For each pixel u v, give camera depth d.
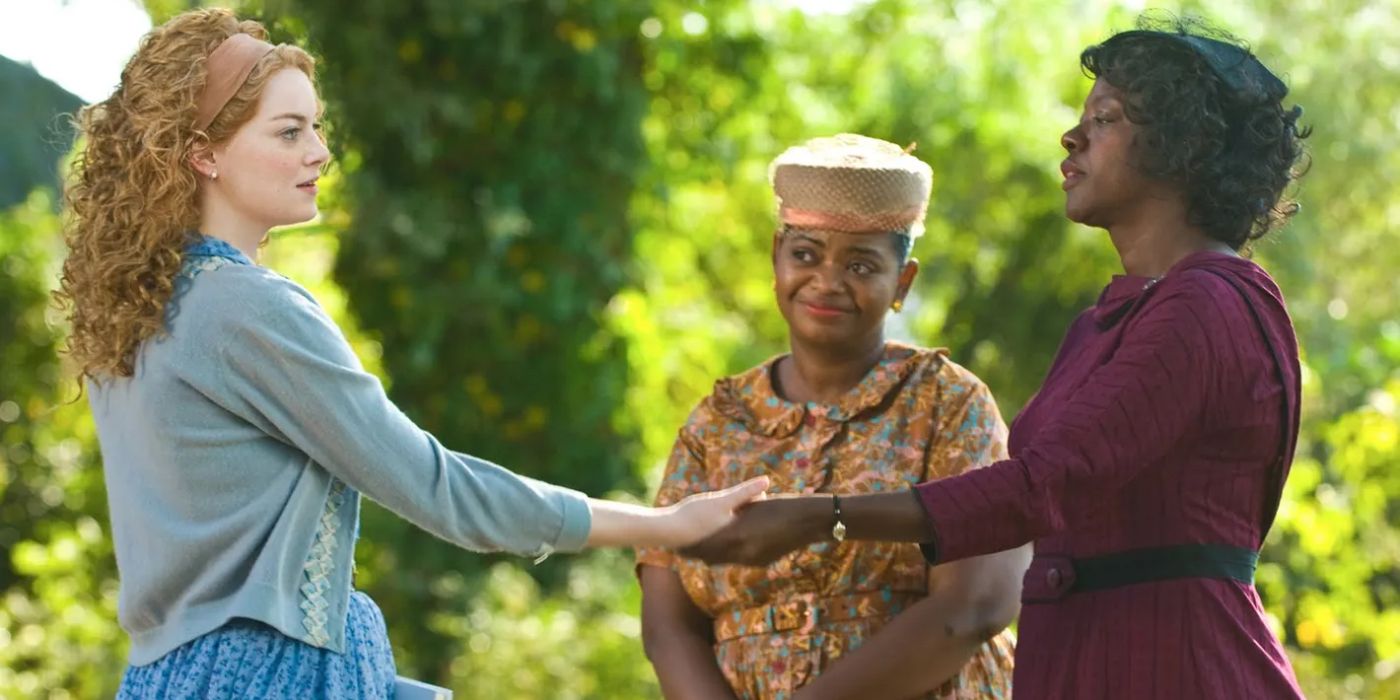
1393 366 9.55
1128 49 3.17
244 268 2.95
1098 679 3.04
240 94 2.98
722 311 12.50
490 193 8.34
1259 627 3.04
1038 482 2.93
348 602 3.04
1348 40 13.89
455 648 8.22
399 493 2.96
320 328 2.95
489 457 8.60
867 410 3.58
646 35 8.74
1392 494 7.57
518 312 8.56
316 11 7.54
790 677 3.50
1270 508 3.12
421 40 8.14
